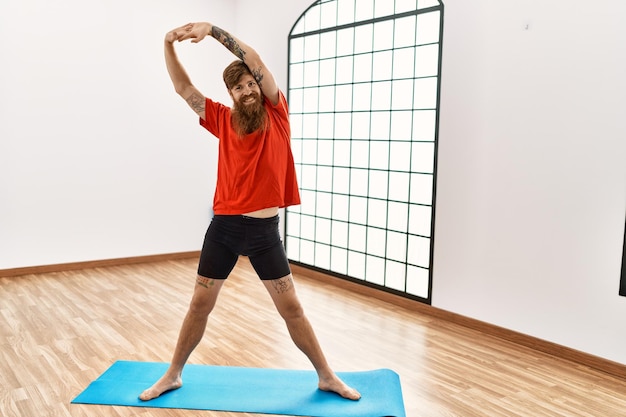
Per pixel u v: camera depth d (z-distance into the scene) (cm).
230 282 463
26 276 470
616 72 284
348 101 460
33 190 474
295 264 521
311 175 506
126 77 512
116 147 513
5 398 250
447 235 375
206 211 577
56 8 470
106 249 518
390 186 425
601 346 299
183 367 275
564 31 304
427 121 393
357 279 453
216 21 565
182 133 551
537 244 325
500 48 335
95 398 250
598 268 298
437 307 385
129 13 508
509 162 336
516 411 250
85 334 335
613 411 252
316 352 254
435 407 252
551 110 313
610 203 291
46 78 471
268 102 233
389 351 320
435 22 383
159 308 391
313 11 489
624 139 283
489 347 329
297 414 239
